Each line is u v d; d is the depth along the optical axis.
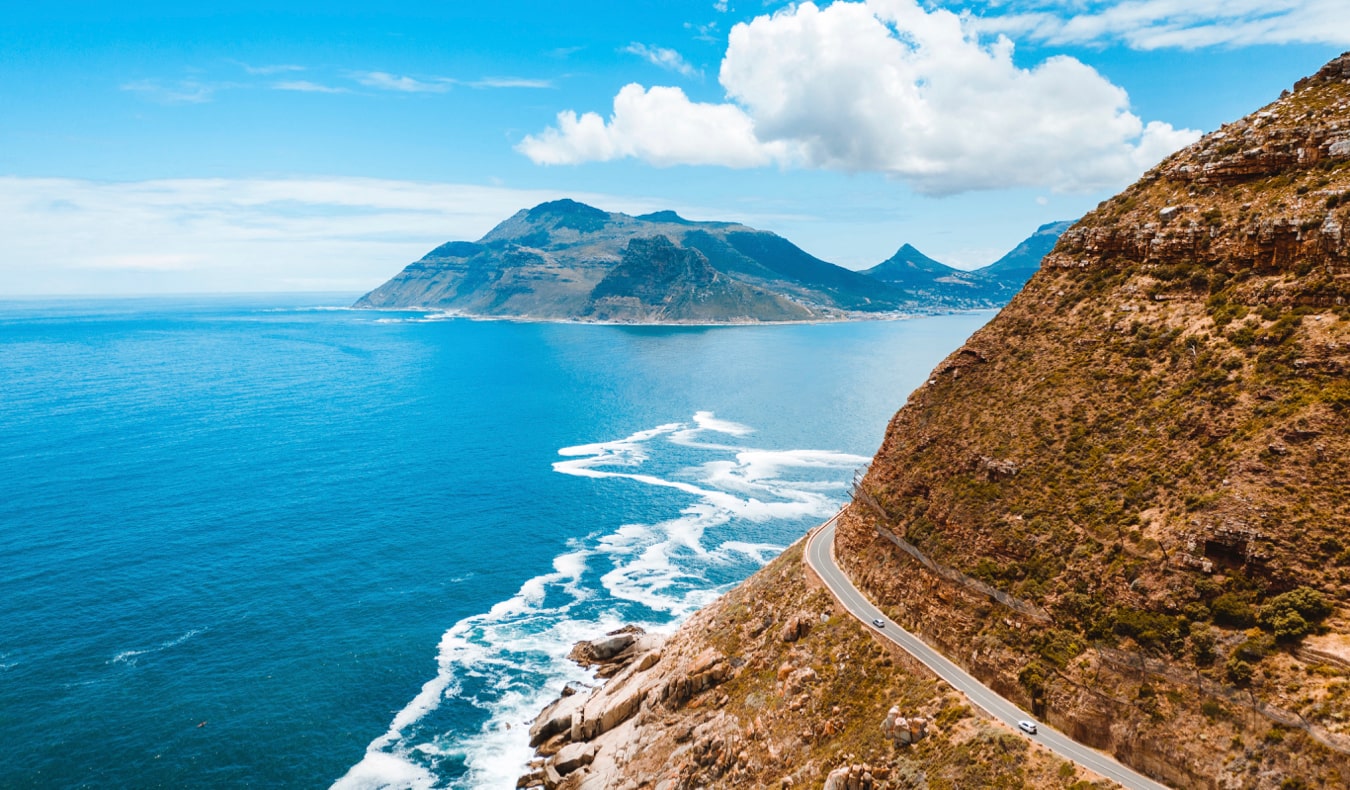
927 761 53.41
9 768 75.94
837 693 64.19
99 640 100.56
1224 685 45.94
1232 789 42.78
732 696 72.06
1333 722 40.84
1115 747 49.38
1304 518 47.50
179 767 77.44
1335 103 62.75
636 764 71.62
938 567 66.44
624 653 99.56
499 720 87.31
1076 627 54.78
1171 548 52.16
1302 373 53.69
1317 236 56.53
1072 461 63.00
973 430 72.25
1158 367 63.34
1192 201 69.00
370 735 84.12
